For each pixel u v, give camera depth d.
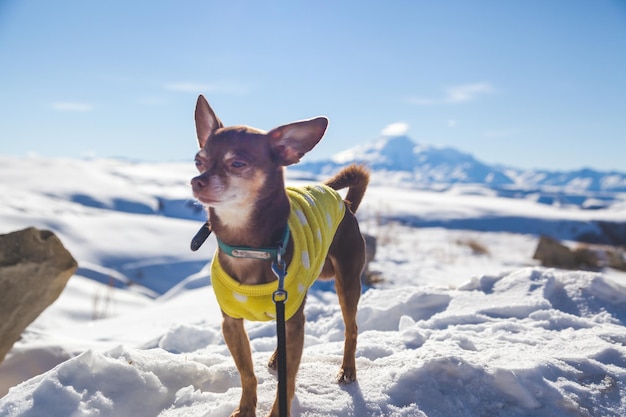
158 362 0.73
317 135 0.64
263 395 0.68
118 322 1.71
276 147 0.63
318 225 0.69
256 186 0.61
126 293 2.88
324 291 2.05
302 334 0.64
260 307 0.62
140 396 0.65
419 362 0.71
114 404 0.63
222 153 0.62
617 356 0.79
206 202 0.60
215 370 0.75
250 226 0.61
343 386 0.70
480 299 1.11
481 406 0.67
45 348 1.16
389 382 0.69
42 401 0.61
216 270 0.65
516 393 0.68
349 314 0.76
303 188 0.76
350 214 0.81
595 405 0.68
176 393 0.68
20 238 1.07
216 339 1.14
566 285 1.13
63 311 2.24
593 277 1.12
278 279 0.61
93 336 1.49
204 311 1.70
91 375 0.66
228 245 0.62
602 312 1.04
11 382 1.06
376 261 2.74
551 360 0.75
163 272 3.48
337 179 0.90
